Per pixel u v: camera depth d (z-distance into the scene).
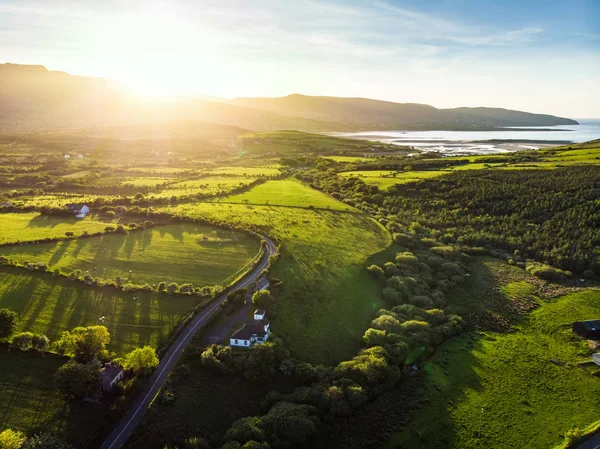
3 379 63.22
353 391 68.50
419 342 85.06
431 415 69.12
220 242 117.31
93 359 66.12
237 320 81.94
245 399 67.06
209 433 60.41
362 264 112.69
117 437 56.91
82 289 88.06
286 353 75.00
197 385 66.94
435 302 103.50
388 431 65.25
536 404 72.00
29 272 92.25
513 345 89.31
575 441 62.03
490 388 76.00
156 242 116.25
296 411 62.91
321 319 87.56
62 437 55.81
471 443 63.75
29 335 69.00
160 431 58.47
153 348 73.31
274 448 58.44
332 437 63.00
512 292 111.38
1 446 49.34
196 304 85.94
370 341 82.75
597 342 88.94
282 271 101.00
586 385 76.25
